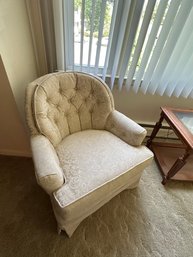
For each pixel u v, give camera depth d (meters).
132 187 1.38
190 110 1.51
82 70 1.44
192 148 1.12
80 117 1.29
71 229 1.03
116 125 1.27
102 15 1.12
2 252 0.99
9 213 1.16
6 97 1.10
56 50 1.32
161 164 1.56
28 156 1.55
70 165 0.99
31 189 1.31
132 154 1.10
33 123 1.01
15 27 1.02
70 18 1.17
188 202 1.37
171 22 1.14
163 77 1.47
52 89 1.09
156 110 1.83
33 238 1.06
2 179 1.36
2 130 1.33
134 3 1.10
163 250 1.09
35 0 1.10
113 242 1.09
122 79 1.47
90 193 0.86
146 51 1.29
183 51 1.30
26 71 1.24
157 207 1.31
